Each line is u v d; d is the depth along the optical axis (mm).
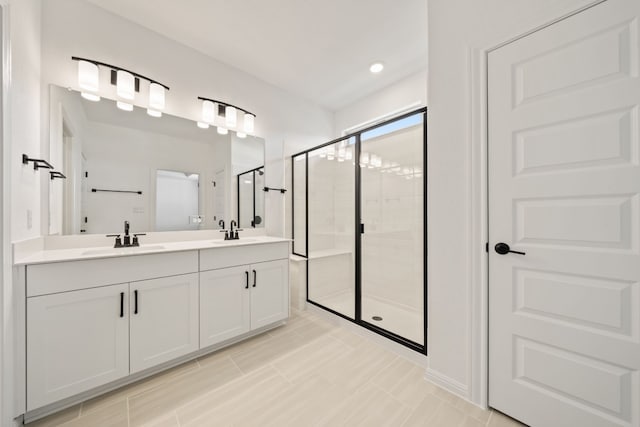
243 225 2637
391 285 2670
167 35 2135
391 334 1990
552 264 1144
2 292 1084
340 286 3121
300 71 2654
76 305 1316
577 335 1082
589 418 1056
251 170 2705
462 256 1413
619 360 992
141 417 1265
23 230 1311
